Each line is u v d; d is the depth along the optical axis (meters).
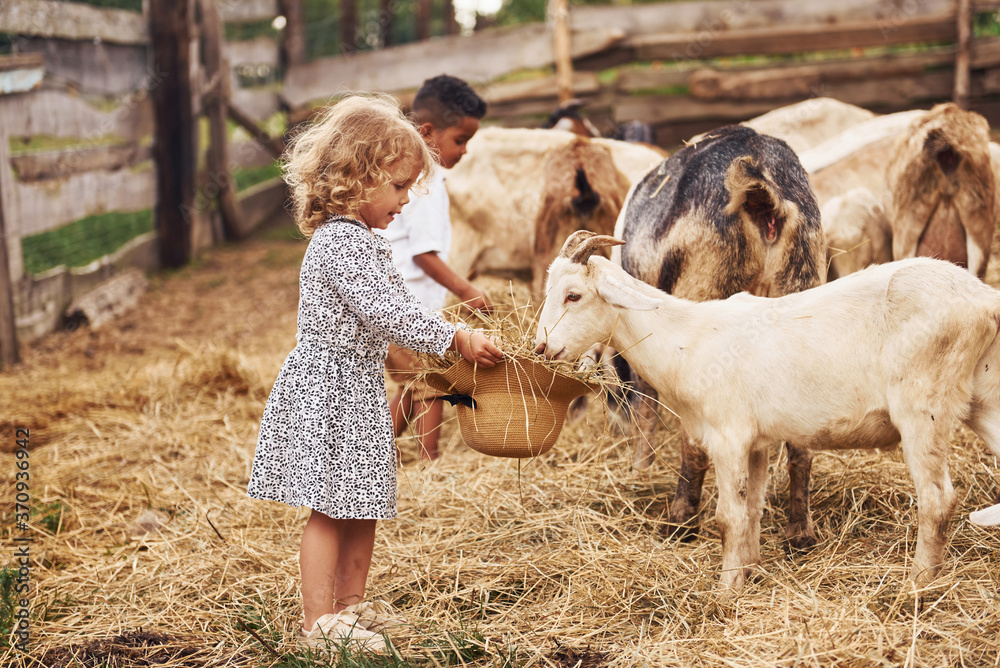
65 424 4.89
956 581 2.48
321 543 2.56
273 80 10.69
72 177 6.97
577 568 2.94
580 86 9.59
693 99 9.24
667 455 3.89
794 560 2.92
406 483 3.83
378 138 2.51
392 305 2.48
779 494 3.45
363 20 12.73
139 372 5.66
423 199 3.79
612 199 4.33
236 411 4.99
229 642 2.68
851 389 2.54
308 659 2.44
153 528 3.59
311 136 2.62
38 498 3.89
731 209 3.00
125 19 7.88
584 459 3.95
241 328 6.75
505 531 3.29
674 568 2.83
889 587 2.60
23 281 6.39
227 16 9.84
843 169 4.27
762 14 9.43
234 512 3.62
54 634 2.73
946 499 2.46
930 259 2.55
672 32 9.64
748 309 2.71
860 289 2.57
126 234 8.49
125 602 2.96
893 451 3.53
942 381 2.43
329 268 2.50
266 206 10.40
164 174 8.40
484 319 3.03
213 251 9.06
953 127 3.65
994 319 2.44
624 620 2.61
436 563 3.11
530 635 2.57
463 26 13.52
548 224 4.39
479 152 4.87
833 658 2.25
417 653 2.50
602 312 2.78
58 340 6.58
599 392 2.82
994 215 3.88
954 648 2.25
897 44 9.10
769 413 2.62
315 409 2.50
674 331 2.75
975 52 8.75
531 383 2.66
